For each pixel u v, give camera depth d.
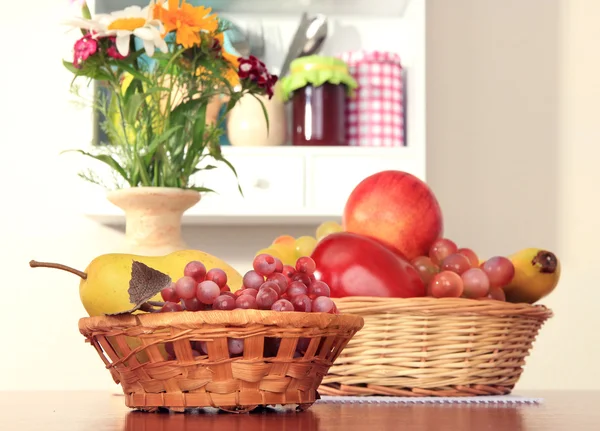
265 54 1.90
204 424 0.46
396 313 0.73
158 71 0.88
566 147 2.02
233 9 1.89
